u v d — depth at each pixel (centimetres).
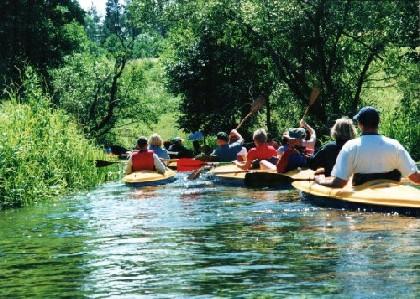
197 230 871
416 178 985
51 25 4294
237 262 658
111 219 1020
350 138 1145
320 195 1066
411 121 2611
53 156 1605
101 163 1872
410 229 801
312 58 3266
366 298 508
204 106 4128
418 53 3088
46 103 1753
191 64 4091
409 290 523
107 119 4522
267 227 870
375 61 3266
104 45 4756
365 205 972
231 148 1897
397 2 2981
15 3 4128
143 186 1630
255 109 2106
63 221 1023
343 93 3381
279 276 591
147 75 4706
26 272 652
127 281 598
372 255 657
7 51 4069
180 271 630
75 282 602
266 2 3120
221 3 3200
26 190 1352
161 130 5050
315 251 692
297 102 3734
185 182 1705
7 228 969
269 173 1445
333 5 3025
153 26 3644
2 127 1495
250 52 3550
